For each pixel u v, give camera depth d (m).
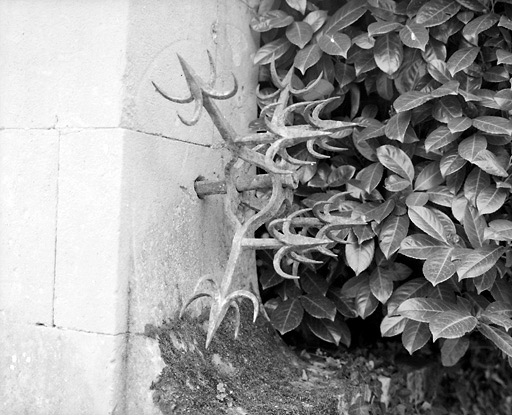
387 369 2.58
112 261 1.76
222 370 2.06
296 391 2.11
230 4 2.39
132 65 1.81
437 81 2.31
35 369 1.88
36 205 1.90
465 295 2.32
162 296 1.94
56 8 1.88
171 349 1.90
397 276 2.41
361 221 1.98
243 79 2.51
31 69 1.92
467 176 2.25
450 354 2.28
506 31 2.27
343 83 2.48
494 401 3.11
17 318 1.92
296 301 2.48
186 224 2.08
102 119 1.79
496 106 2.16
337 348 2.77
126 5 1.78
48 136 1.88
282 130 1.72
